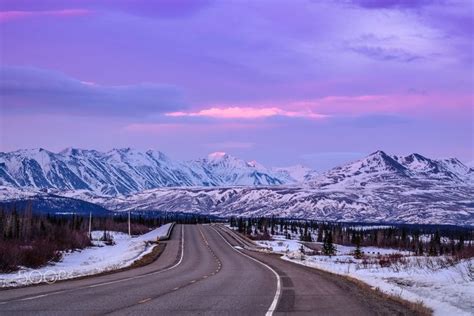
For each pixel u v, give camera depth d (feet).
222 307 60.03
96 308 56.13
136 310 55.42
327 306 63.93
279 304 64.54
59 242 266.77
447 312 60.95
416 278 109.60
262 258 221.05
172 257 216.54
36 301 61.00
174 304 61.57
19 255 131.23
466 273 107.96
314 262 195.31
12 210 300.20
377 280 105.29
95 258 201.77
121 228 568.41
